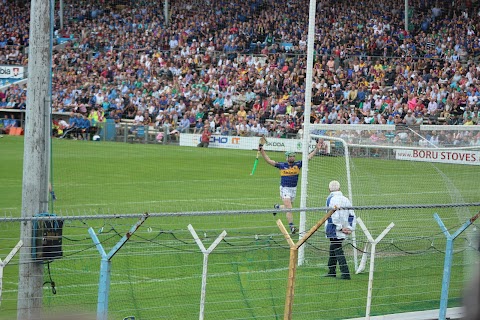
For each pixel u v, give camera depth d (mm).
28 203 33844
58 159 110125
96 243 29109
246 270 43438
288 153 64438
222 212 29562
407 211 63094
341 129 54844
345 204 44469
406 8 162750
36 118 33781
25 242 32656
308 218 52281
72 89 159875
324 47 160625
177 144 139375
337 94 143375
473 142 61531
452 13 167750
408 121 127062
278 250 48188
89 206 73250
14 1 193750
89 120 142625
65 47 176750
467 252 42094
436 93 136500
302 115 137750
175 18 182750
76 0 192375
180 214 28922
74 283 40156
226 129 137250
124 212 70125
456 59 151875
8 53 180875
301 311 38281
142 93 157000
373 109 136750
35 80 33812
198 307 37594
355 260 46469
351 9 171375
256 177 97250
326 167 55500
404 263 48500
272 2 178125
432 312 38844
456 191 62344
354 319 37219
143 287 40031
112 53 170375
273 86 149000
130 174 97375
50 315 12562
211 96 152000
